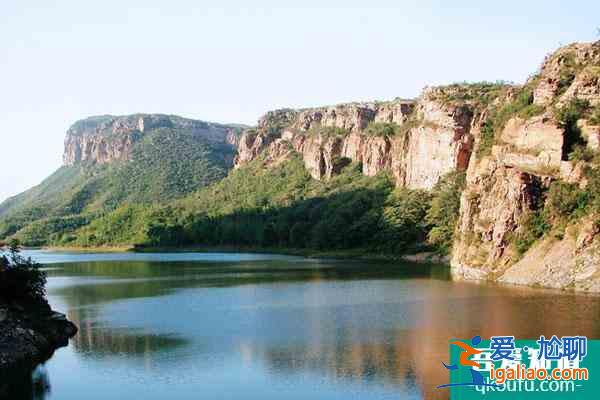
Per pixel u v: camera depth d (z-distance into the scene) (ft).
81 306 341.00
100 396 192.75
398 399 183.93
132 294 385.29
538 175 395.96
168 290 400.26
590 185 365.61
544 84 443.73
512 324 254.47
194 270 551.59
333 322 280.51
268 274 495.82
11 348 230.07
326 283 419.33
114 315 311.27
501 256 402.52
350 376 203.31
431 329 257.75
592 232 346.54
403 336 249.55
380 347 234.58
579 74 425.28
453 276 439.22
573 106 408.05
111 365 221.66
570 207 370.32
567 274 347.36
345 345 238.89
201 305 335.67
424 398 184.24
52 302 357.41
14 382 206.08
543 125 406.41
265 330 268.21
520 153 417.90
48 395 194.39
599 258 338.13
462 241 451.53
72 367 220.43
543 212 387.55
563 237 367.86
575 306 287.48
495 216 414.41
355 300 338.54
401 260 638.12
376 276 459.32
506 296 325.62
